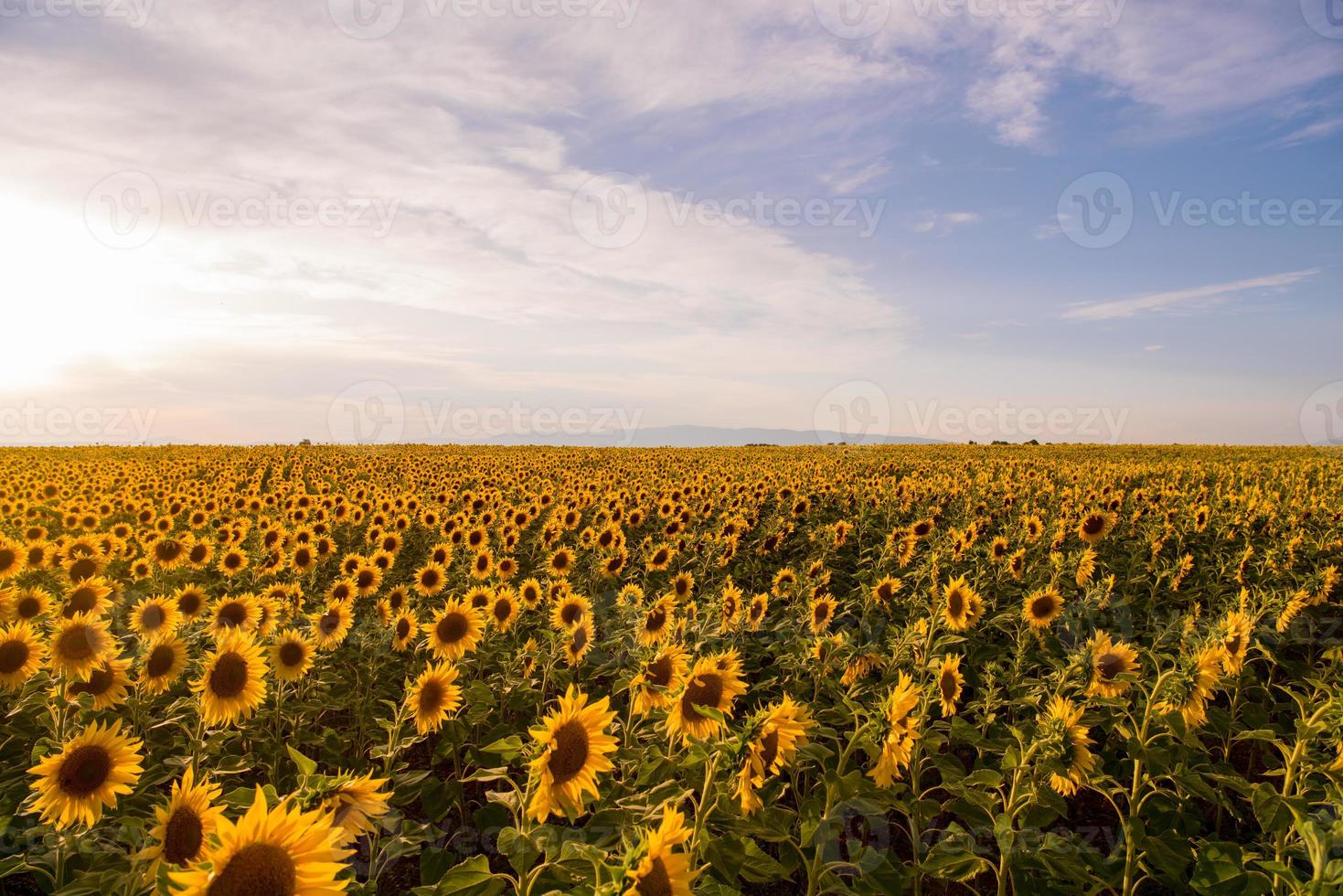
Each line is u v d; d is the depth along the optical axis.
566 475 30.11
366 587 10.72
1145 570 11.84
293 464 36.56
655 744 4.95
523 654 7.24
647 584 11.85
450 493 22.39
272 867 2.30
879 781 4.36
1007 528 15.24
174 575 11.98
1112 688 5.40
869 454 50.41
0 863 3.81
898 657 6.70
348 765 5.96
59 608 8.02
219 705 5.27
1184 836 4.68
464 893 3.45
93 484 23.89
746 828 4.02
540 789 3.49
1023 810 4.52
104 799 3.88
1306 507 16.27
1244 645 6.09
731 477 26.94
